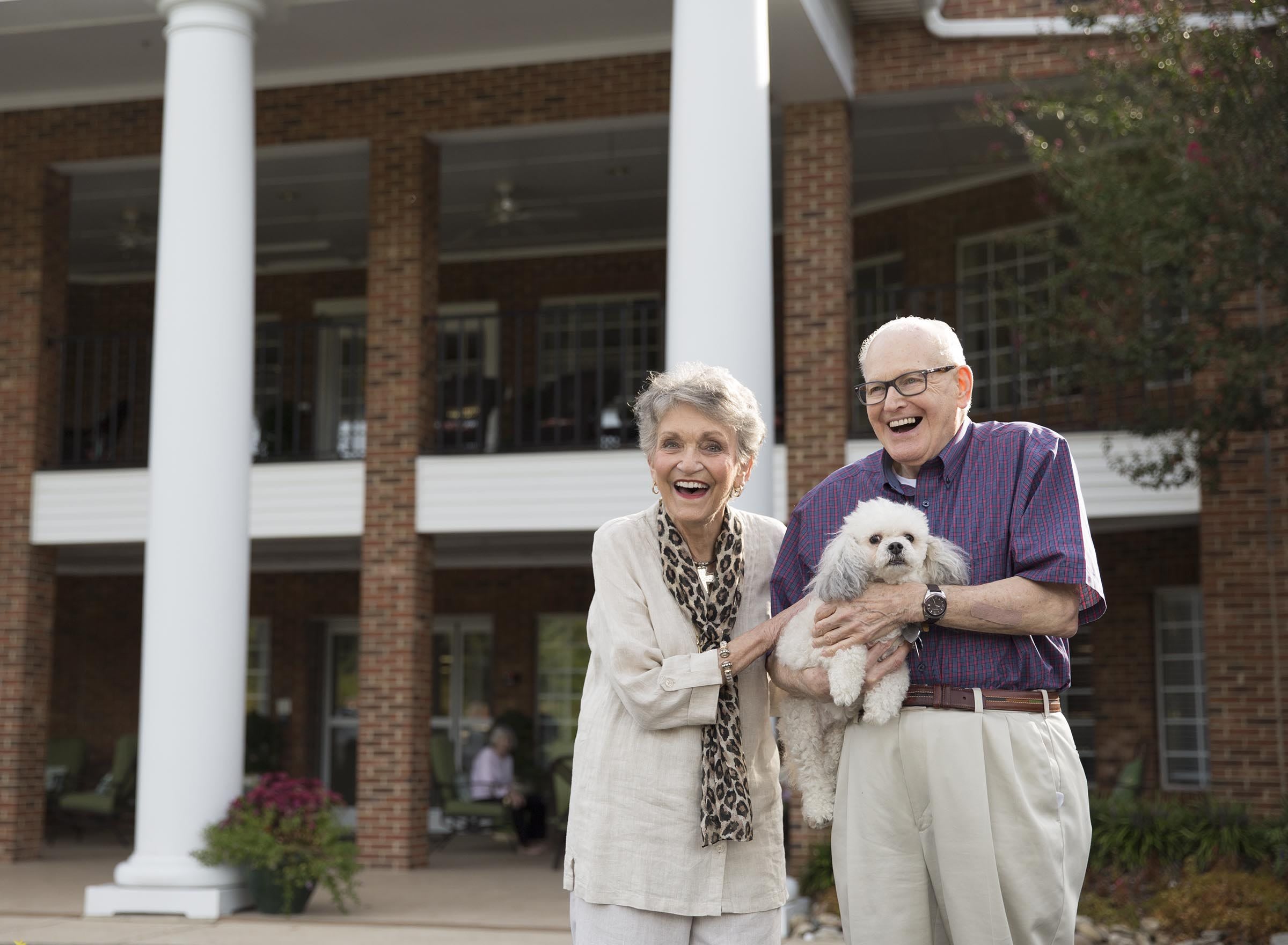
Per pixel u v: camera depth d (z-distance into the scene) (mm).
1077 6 8750
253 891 7949
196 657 7875
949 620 2686
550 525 10148
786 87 9445
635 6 9648
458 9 9664
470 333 14828
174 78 8336
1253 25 7504
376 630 10438
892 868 2781
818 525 3049
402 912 8258
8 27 9266
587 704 2939
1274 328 7836
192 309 8102
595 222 13891
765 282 7156
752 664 2926
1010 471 2826
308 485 10703
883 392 2918
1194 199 7645
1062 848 2715
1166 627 11805
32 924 7680
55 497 11086
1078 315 8625
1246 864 7922
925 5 9258
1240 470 8930
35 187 11406
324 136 10906
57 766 14586
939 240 12617
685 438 2832
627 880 2771
